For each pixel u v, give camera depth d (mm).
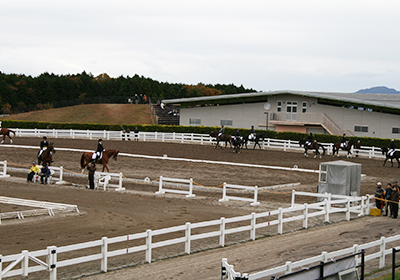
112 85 116125
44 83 104875
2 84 98750
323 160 40281
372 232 17203
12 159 36031
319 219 19688
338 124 53062
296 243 15172
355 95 61594
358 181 22781
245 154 42500
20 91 100188
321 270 9242
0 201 19734
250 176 32125
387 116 50156
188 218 18375
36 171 26547
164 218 18172
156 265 12414
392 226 18422
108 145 45562
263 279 11211
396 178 32594
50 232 15039
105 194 23234
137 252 13852
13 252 12680
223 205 21969
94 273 11547
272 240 15617
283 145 50000
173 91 125062
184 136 52500
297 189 28000
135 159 37906
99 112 78438
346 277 9859
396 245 15398
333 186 22219
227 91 145625
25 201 19562
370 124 51125
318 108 53938
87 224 16438
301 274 8875
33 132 54625
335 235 16547
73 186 26031
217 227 17281
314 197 25562
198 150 44125
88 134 51781
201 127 55000
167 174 32062
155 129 57000
